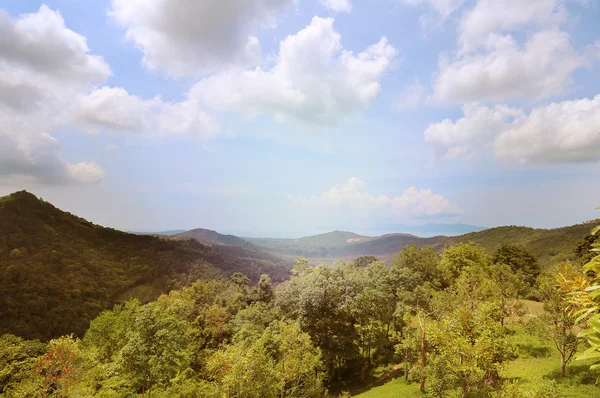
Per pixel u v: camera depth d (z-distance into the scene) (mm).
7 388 26516
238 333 44062
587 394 16594
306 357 26375
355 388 34781
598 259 4035
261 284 76188
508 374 22078
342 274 45188
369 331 41375
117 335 40000
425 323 27844
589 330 3570
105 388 27719
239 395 18828
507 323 33625
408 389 27312
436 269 59750
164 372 28141
